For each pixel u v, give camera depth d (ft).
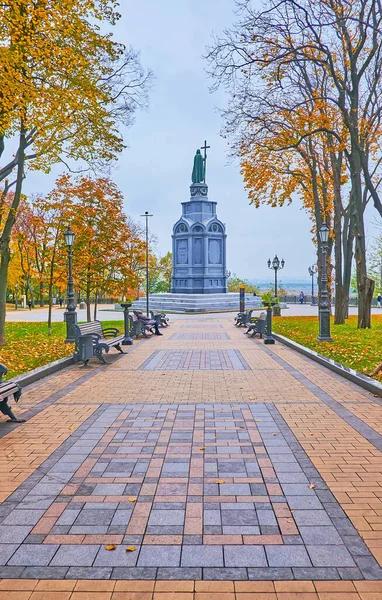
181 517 14.76
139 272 201.05
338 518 14.62
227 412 26.37
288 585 11.55
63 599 11.16
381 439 21.68
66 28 44.21
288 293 256.73
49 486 17.03
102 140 55.52
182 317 121.49
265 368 40.27
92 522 14.51
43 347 54.39
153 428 23.58
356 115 64.69
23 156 52.70
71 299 59.98
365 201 78.38
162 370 39.75
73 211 80.74
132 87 56.13
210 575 11.96
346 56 67.77
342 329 75.46
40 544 13.35
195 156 164.14
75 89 48.29
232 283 226.58
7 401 26.94
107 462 19.21
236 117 66.33
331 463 18.92
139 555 12.80
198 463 19.03
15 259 153.38
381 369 34.32
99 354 43.27
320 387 32.60
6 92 40.47
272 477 17.63
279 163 85.46
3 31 41.34
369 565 12.29
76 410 27.02
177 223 163.63
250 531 13.94
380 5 57.16
